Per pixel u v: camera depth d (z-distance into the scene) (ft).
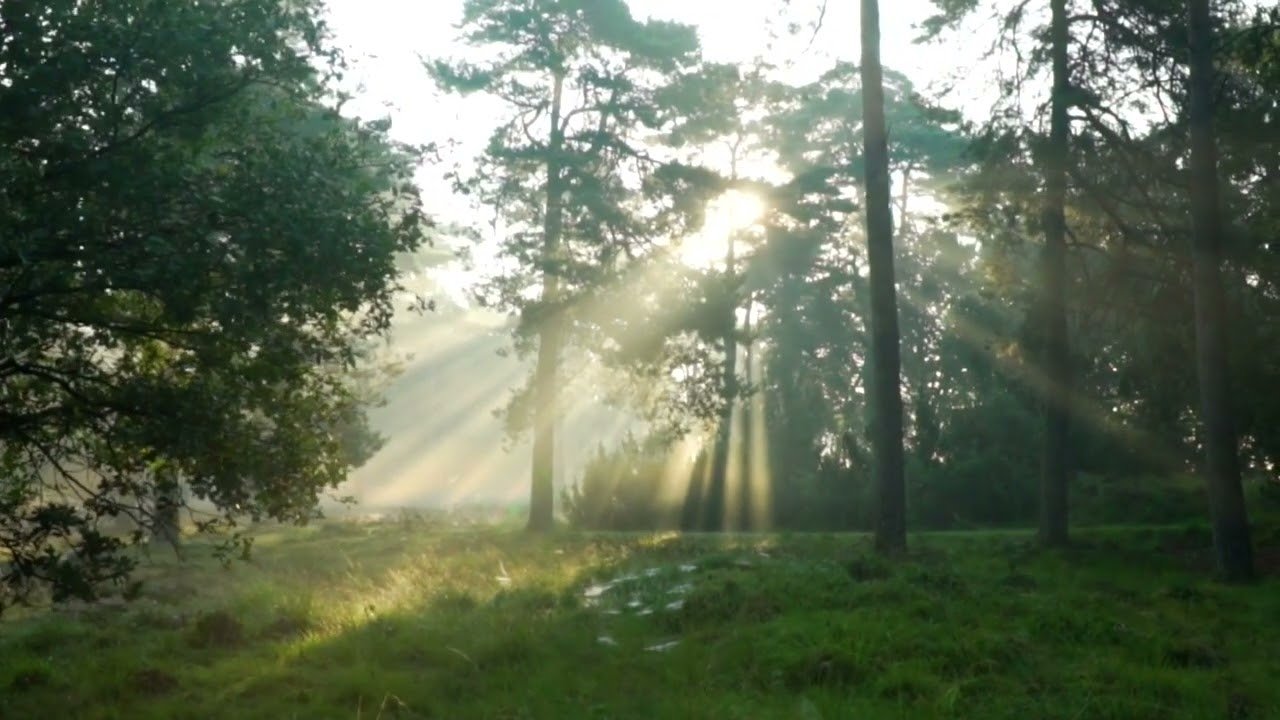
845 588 55.01
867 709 36.73
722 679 40.91
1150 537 91.40
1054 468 87.76
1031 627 47.85
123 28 38.11
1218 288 72.28
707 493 133.59
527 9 122.31
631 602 54.65
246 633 52.08
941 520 132.26
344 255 39.19
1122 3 84.17
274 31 41.39
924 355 176.14
